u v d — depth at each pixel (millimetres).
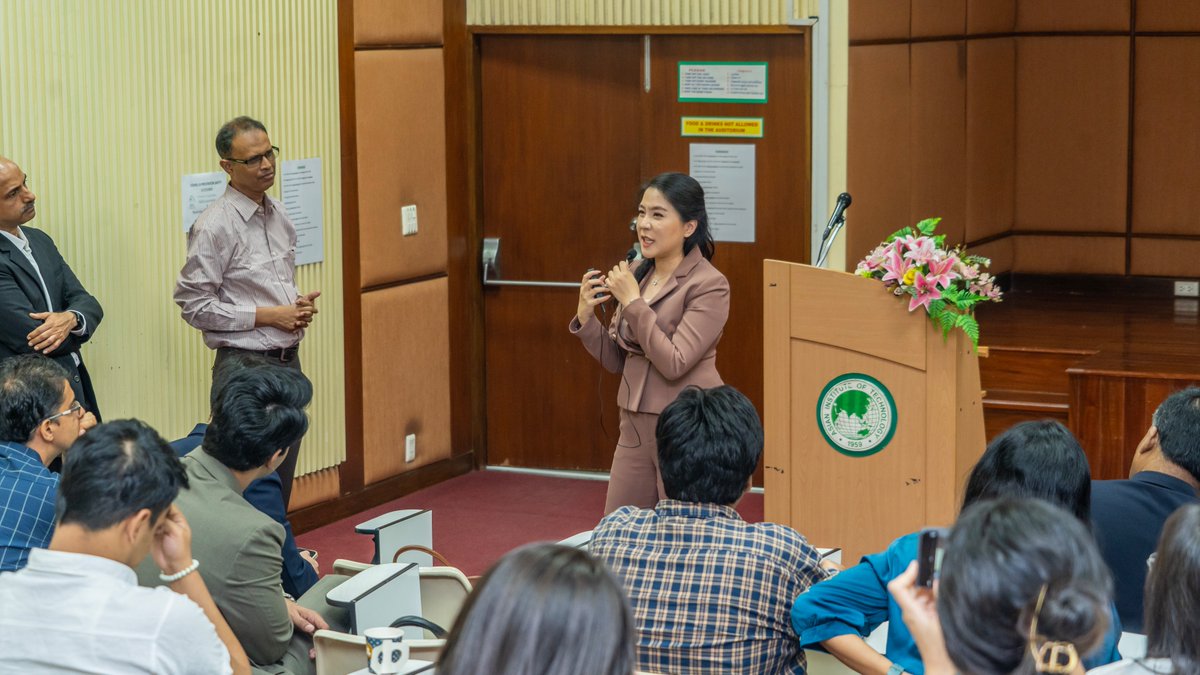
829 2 6230
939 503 4438
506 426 7180
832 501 4621
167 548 2590
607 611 1512
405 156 6492
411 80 6492
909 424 4457
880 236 6730
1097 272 8398
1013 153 8406
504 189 6977
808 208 6391
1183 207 8164
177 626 2273
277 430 3119
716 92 6496
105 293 5051
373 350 6398
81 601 2256
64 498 2311
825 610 2562
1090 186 8320
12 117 4684
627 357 4469
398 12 6371
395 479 6613
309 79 5887
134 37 5094
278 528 3104
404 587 3232
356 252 6230
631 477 4438
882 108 6703
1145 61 8125
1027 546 1587
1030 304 8055
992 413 6719
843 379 4543
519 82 6871
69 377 3428
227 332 5035
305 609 3309
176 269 5316
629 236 6812
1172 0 8016
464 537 6051
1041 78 8305
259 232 5125
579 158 6836
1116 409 6117
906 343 4414
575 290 6949
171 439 5359
